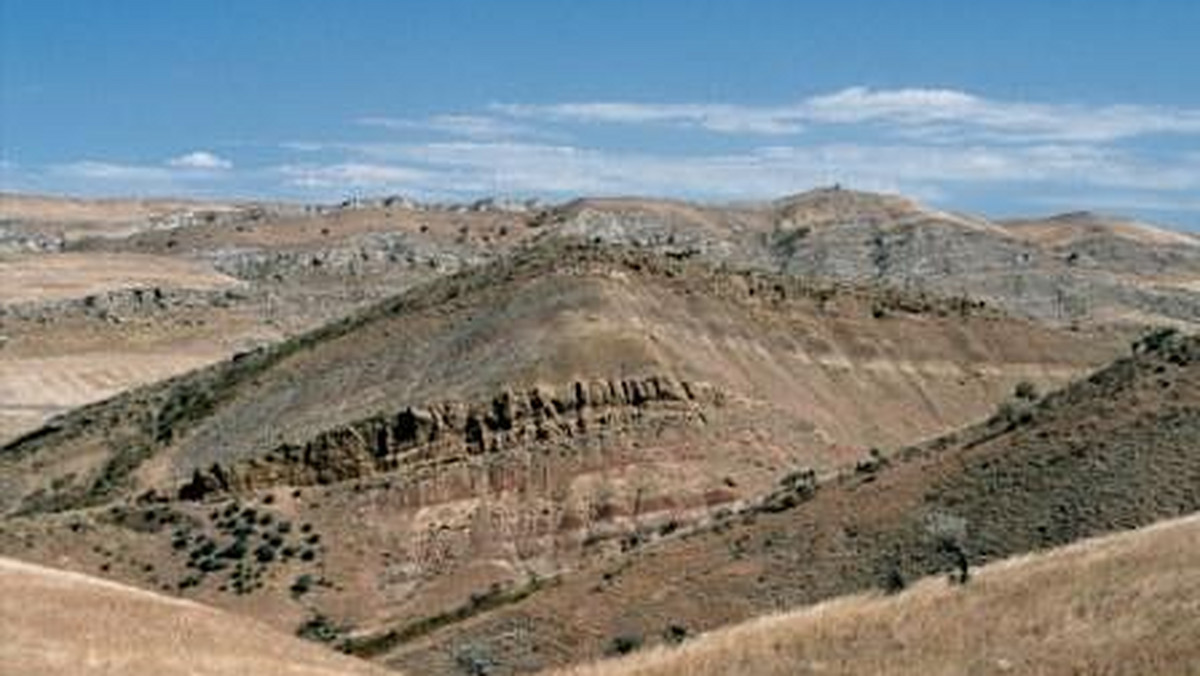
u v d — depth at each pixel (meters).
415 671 70.75
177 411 135.12
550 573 99.50
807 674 39.38
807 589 67.88
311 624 94.50
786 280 148.38
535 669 68.25
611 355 115.88
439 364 121.75
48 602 43.31
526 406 111.56
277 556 101.19
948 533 62.34
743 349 130.88
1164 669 35.84
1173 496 64.38
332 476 109.50
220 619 46.00
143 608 44.81
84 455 132.75
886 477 78.44
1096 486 66.50
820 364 139.00
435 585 99.94
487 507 106.06
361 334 133.50
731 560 73.62
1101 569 41.94
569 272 129.62
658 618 69.62
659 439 110.75
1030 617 39.81
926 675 37.94
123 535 103.06
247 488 109.75
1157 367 77.62
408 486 106.56
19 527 102.56
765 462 112.44
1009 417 82.94
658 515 106.12
